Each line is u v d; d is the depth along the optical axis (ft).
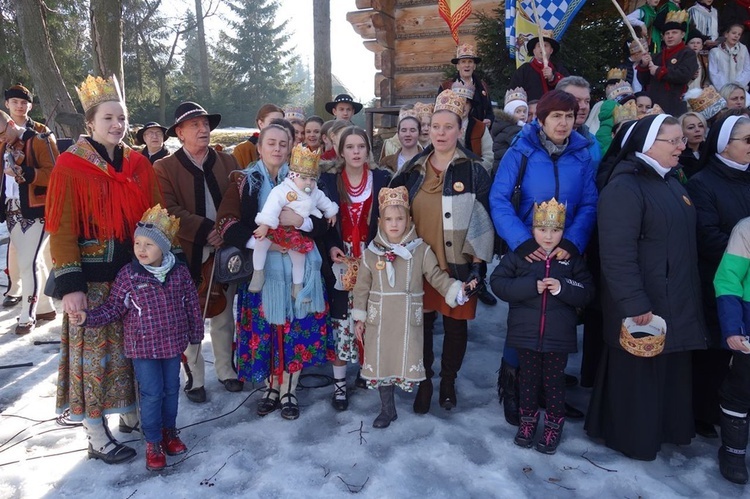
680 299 10.14
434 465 10.52
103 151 9.90
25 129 16.56
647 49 23.31
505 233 11.02
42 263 17.71
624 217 9.98
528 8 22.79
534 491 9.87
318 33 43.52
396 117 33.22
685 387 10.79
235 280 11.18
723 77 24.13
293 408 12.23
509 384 12.09
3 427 11.83
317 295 11.84
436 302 11.98
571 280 10.59
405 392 13.66
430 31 31.71
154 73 129.18
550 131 10.95
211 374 14.48
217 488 9.86
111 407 10.30
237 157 15.08
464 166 11.69
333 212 11.94
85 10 79.20
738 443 10.13
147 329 9.77
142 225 9.70
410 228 11.64
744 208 11.07
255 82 165.48
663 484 10.02
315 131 17.53
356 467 10.43
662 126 10.07
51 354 15.57
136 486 9.86
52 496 9.62
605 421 11.14
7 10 70.28
